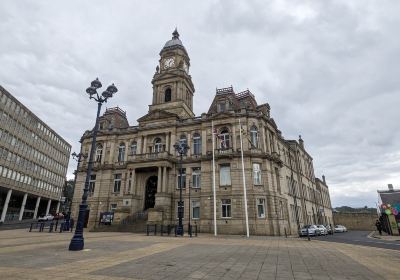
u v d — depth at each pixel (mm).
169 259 11164
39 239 20266
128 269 8938
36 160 72062
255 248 15984
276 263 10586
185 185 39562
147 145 43750
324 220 67188
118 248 14977
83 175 46875
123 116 54531
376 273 8797
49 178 79375
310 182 63031
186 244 17703
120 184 44000
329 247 17500
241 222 34312
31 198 75312
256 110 40312
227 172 37938
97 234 28984
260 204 35406
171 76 48438
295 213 45719
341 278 8016
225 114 39938
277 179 39656
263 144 38281
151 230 33656
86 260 10711
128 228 34875
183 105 46406
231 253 13383
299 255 13062
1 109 57969
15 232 29234
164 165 38906
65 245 15930
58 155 85438
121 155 46281
